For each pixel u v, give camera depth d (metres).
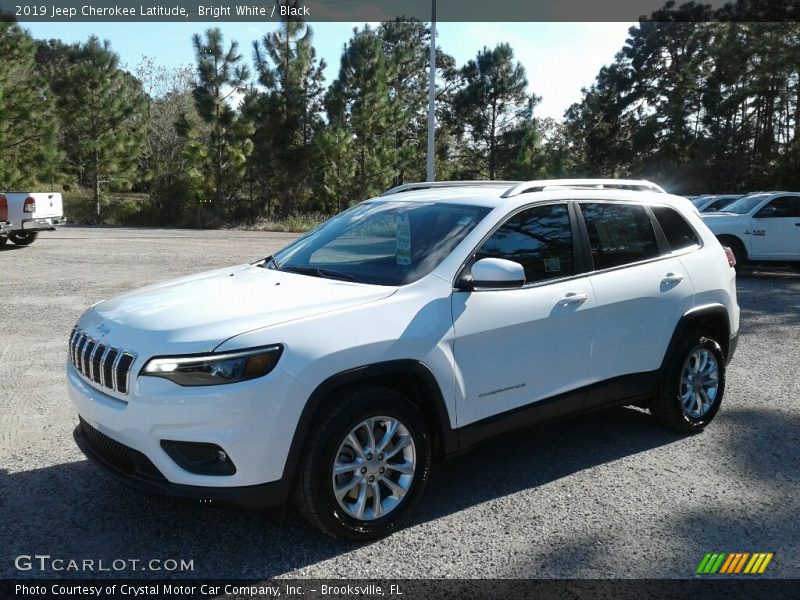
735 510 3.92
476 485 4.25
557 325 4.23
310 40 31.36
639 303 4.70
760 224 14.02
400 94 46.53
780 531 3.68
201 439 3.12
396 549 3.46
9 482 4.13
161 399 3.14
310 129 32.22
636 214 4.99
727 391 6.31
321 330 3.37
